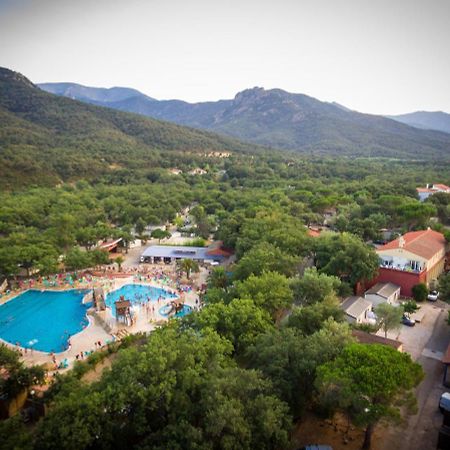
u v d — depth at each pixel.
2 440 29.77
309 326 50.75
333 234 94.19
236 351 50.78
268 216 111.50
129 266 109.38
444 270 90.88
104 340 67.62
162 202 164.75
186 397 35.38
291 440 34.44
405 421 40.03
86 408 32.94
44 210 143.00
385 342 50.31
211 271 97.81
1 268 90.56
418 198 163.12
